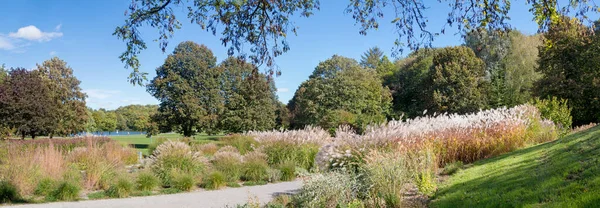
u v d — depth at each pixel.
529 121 12.71
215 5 4.28
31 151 11.34
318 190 6.82
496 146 10.35
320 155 10.52
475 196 5.64
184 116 32.41
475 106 32.19
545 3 4.33
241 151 18.09
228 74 36.38
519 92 30.33
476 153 10.12
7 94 22.72
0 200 8.53
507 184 5.84
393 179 6.70
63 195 8.98
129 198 9.36
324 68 40.62
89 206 8.38
